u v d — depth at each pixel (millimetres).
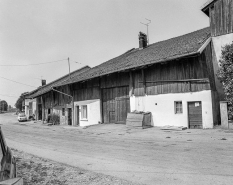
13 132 19656
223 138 10156
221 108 13469
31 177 5578
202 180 4934
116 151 8828
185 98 15391
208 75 14438
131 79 19078
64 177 5609
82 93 25359
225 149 7988
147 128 16516
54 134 17203
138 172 5805
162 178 5227
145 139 11812
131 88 19047
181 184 4770
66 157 8164
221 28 15281
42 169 6359
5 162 2988
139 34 25625
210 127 14047
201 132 12727
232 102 12961
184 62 15547
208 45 15383
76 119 26484
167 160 6871
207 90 14344
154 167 6176
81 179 5402
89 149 9625
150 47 23859
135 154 8039
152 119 17328
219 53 15273
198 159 6758
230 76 13305
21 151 9398
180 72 15742
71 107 27234
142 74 18141
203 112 14438
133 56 22406
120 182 5059
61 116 29609
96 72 22797
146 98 17859
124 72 19906
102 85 22266
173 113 16016
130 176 5512
